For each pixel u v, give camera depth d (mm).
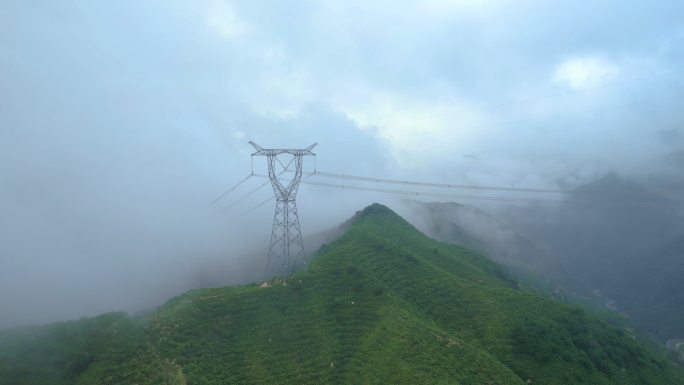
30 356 90188
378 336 102812
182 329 101188
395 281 128625
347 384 92938
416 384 88875
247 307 111062
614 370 111312
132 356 91812
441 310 121062
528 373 101500
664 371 125250
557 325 118688
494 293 129375
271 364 96812
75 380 85812
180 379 89188
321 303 114938
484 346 109188
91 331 97562
